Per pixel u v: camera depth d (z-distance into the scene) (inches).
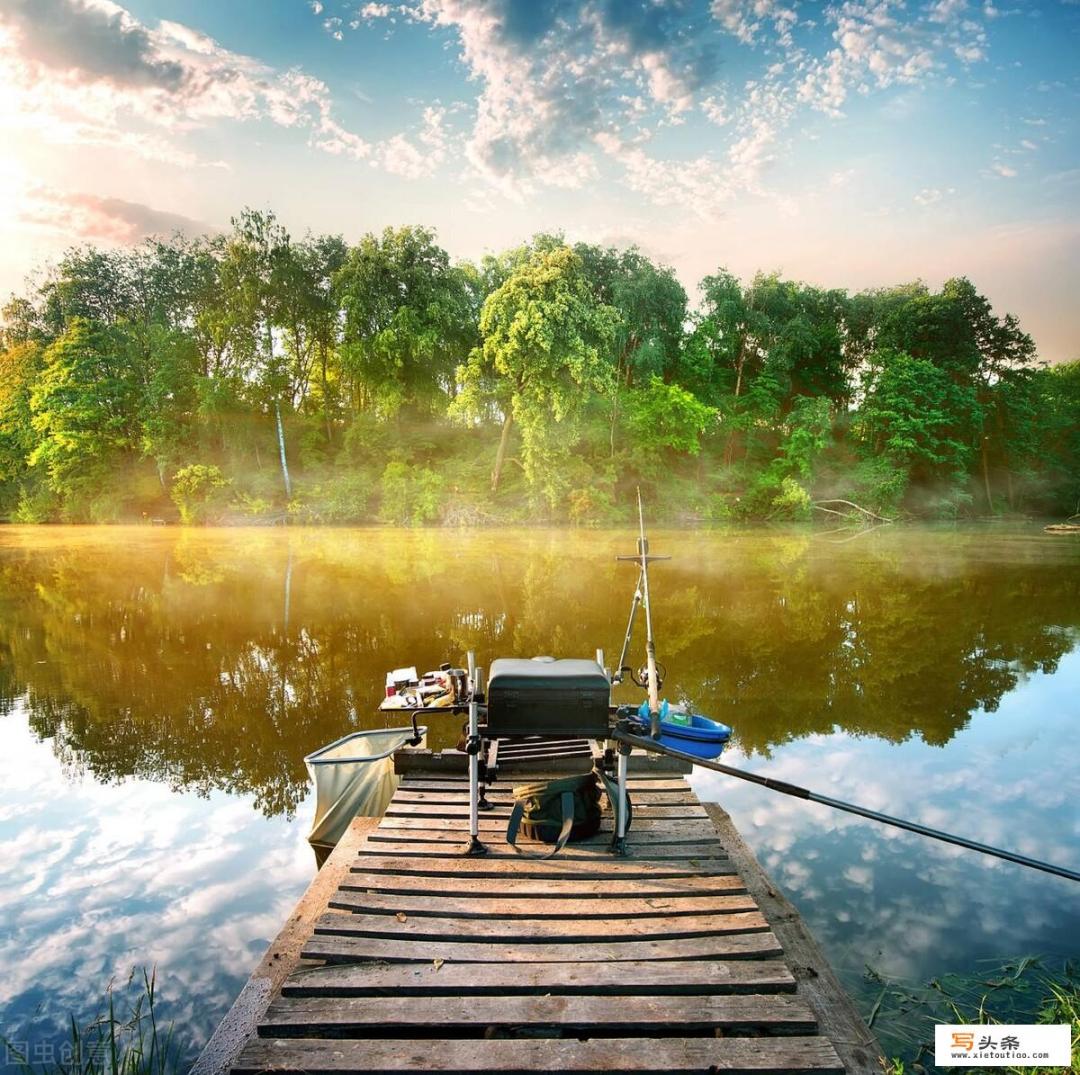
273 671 413.4
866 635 493.0
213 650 460.8
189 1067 130.5
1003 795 248.1
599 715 157.2
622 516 1435.8
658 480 1512.1
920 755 285.4
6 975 158.6
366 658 434.6
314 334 1583.4
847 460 1694.1
